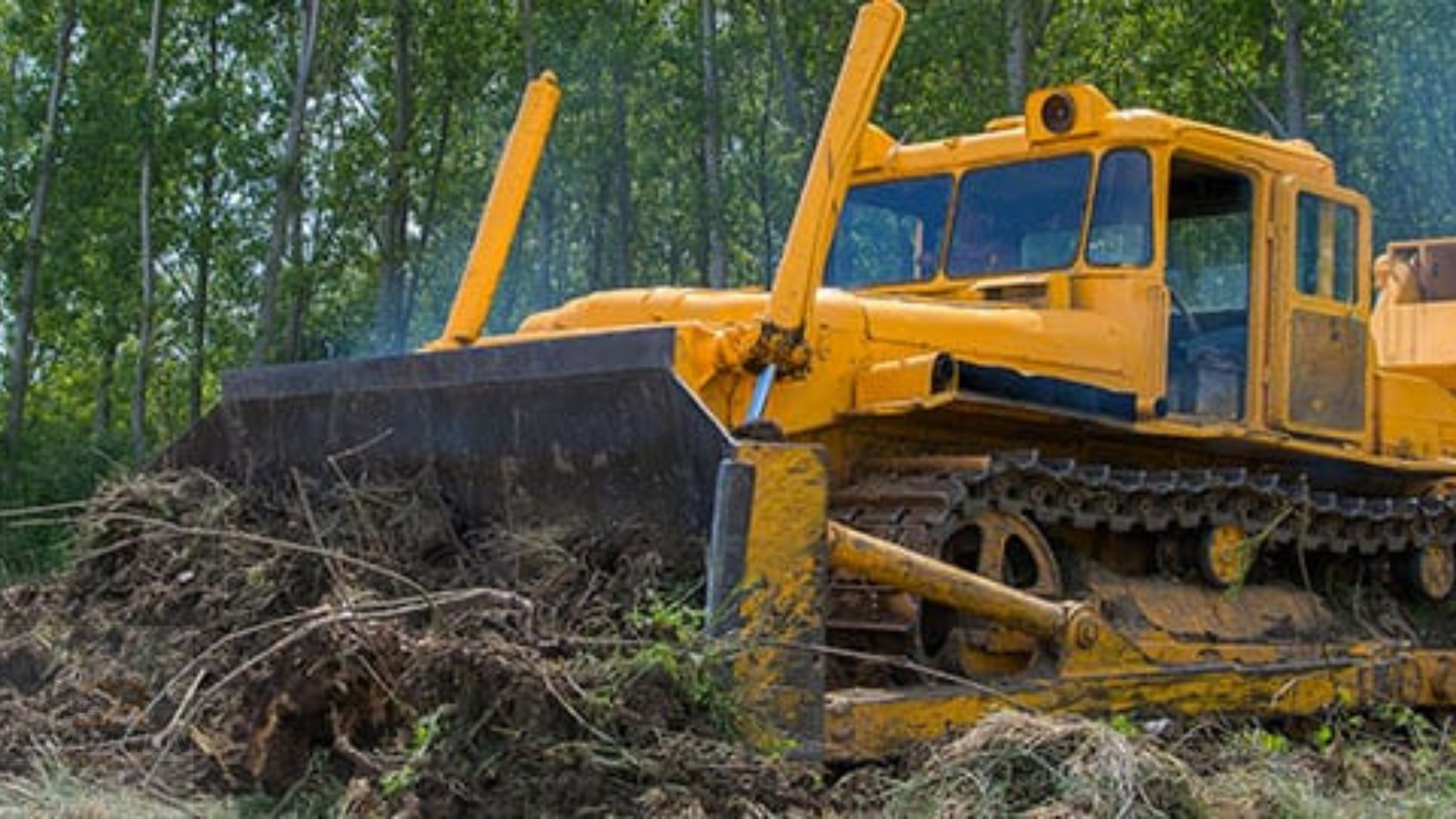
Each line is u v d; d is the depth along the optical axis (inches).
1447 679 439.2
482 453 355.3
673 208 1688.0
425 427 363.9
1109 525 380.5
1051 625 349.7
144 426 1370.6
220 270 1369.3
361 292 1493.6
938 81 1214.3
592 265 1710.1
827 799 295.0
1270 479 409.7
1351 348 445.1
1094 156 408.5
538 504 347.9
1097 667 358.0
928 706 323.0
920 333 375.6
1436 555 460.1
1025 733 295.1
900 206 438.0
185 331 1417.3
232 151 1199.6
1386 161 1224.2
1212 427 402.3
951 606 337.7
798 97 1376.7
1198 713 375.6
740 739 293.6
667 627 299.0
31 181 1229.7
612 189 1624.0
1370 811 323.6
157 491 388.8
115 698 340.5
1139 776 287.4
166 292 1359.5
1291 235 428.1
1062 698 346.9
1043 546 366.3
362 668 292.8
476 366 353.1
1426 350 517.3
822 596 308.2
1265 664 401.4
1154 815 283.1
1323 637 423.2
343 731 297.0
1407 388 470.9
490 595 301.0
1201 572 404.2
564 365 337.7
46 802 301.1
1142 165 404.5
